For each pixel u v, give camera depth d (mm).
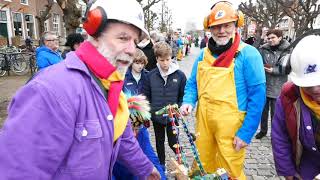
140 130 2260
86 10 1287
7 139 1065
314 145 1809
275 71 4430
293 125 1834
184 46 24094
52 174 1128
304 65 1605
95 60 1259
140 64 3191
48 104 1095
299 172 2023
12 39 26094
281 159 1995
